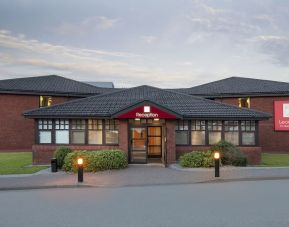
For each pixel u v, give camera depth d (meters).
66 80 35.94
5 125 30.34
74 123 22.22
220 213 9.15
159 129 25.00
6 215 9.10
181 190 12.77
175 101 24.38
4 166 20.12
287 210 9.48
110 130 22.05
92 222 8.32
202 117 21.92
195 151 20.28
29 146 30.84
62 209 9.75
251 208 9.72
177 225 8.00
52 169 17.45
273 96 30.83
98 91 33.75
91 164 17.45
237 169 17.89
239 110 22.83
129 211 9.44
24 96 30.94
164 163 20.69
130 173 16.95
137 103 20.77
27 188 13.49
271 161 22.88
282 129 30.53
